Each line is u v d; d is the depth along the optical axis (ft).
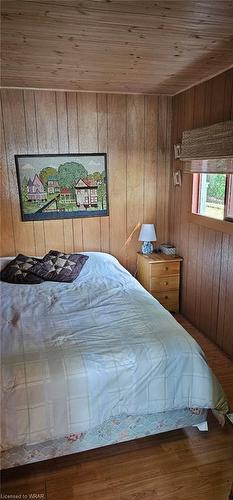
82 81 9.59
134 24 5.94
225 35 6.43
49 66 8.20
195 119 10.11
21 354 5.80
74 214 11.51
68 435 5.47
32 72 8.68
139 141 11.64
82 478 5.66
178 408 6.03
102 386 5.56
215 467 5.84
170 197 12.31
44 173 10.94
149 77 9.27
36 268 10.00
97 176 11.45
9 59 7.66
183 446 6.31
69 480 5.63
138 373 5.75
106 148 11.35
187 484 5.53
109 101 11.02
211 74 8.98
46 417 5.31
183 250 11.55
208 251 9.87
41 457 5.64
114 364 5.69
